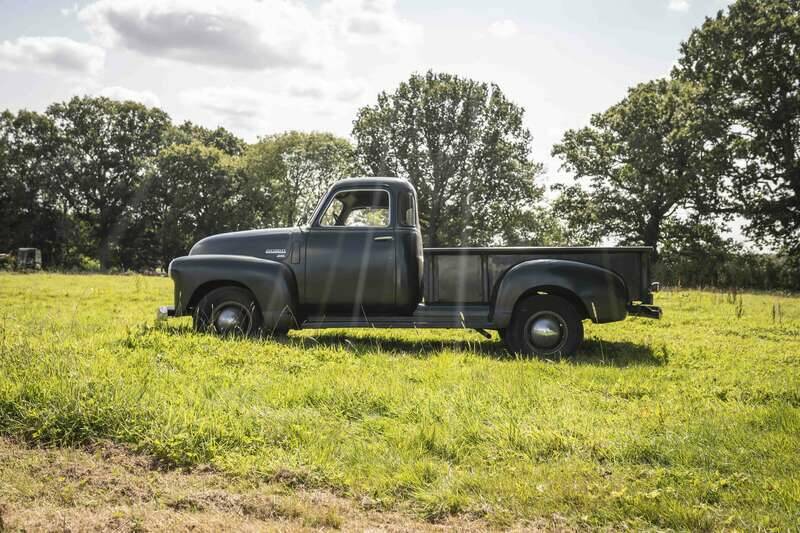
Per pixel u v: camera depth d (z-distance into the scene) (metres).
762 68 35.69
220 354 7.50
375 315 9.12
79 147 61.41
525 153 47.50
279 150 55.19
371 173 47.28
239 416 5.16
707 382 6.95
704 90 37.88
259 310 8.99
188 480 4.17
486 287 8.83
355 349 8.32
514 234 47.03
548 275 8.48
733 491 3.98
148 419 4.99
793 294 26.55
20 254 52.06
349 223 9.21
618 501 3.82
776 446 4.74
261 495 3.94
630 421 5.34
